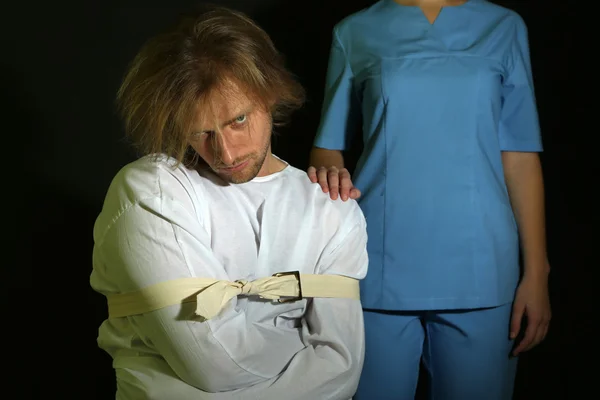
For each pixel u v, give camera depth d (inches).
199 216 45.8
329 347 46.6
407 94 62.4
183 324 42.5
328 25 77.1
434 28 63.7
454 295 62.4
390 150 62.7
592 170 78.5
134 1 73.3
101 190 74.4
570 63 77.6
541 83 78.0
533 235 66.6
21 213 73.2
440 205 62.3
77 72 72.8
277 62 47.7
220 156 43.6
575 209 79.0
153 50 44.2
